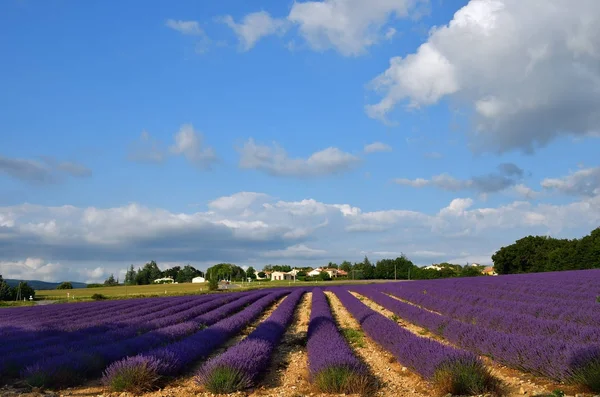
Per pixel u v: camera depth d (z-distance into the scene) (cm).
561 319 1415
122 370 851
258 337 1195
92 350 1042
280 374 977
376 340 1330
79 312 2614
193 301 3166
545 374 830
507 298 2219
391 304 2258
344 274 12662
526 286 2508
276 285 7769
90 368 940
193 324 1584
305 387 837
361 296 3622
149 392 828
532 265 6469
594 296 1888
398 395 752
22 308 3272
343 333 1559
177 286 8156
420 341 999
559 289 2264
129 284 11588
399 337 1121
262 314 2377
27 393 809
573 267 5425
